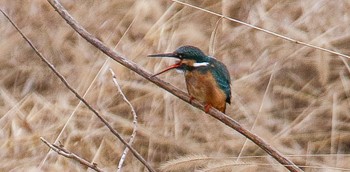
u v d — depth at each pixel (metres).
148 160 10.76
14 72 12.91
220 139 10.52
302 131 10.41
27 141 11.38
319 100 10.62
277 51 11.16
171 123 10.96
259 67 11.15
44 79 12.48
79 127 11.30
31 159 11.16
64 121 11.43
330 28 11.06
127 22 12.48
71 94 11.96
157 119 11.07
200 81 6.87
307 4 11.38
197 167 9.57
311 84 10.84
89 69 12.12
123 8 12.67
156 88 11.33
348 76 10.65
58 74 6.04
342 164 9.66
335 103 10.41
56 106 11.70
